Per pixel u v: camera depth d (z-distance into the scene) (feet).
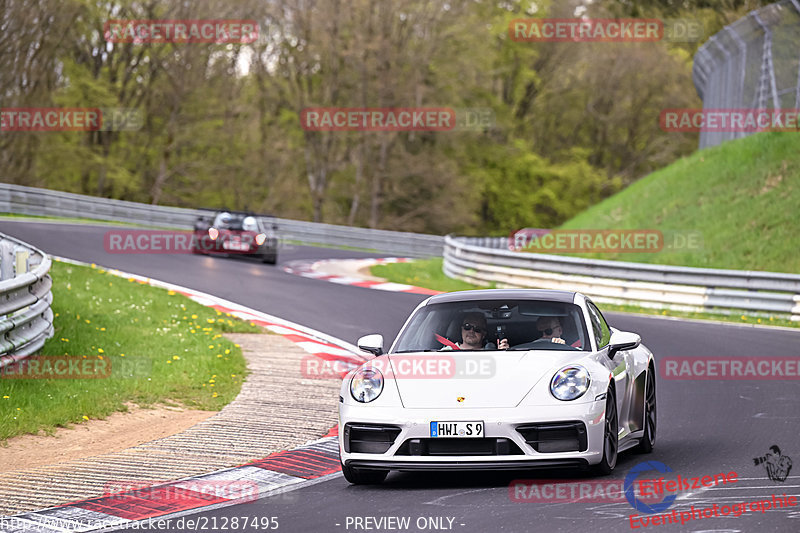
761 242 289.53
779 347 178.40
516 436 78.38
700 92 465.47
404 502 75.41
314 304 234.79
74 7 618.03
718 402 127.44
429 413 79.51
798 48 326.44
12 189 439.63
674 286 245.45
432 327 93.30
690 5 554.46
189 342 164.35
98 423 111.86
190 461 94.53
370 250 511.40
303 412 122.21
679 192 341.00
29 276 133.69
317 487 83.92
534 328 93.56
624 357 94.58
